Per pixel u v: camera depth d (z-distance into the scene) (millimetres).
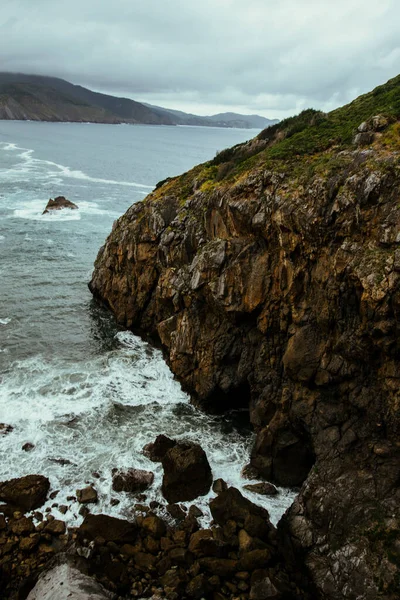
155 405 27875
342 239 21359
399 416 18375
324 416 21281
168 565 17125
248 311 25438
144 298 36469
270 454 22672
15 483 20297
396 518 16812
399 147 22281
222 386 26609
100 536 18047
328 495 18750
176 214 35875
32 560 17203
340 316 20812
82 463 22469
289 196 23922
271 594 16016
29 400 27109
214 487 21234
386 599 15352
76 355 33125
